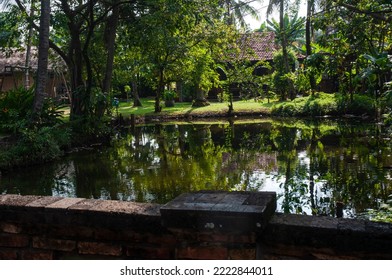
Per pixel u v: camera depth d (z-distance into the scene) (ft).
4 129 44.88
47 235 7.77
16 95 48.26
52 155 39.01
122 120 68.23
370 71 23.40
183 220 6.66
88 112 51.93
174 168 32.96
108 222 7.35
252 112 78.13
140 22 54.08
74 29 54.19
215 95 110.11
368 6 30.83
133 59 75.05
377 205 20.08
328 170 29.01
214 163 34.47
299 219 6.75
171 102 94.43
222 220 6.46
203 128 61.87
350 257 6.29
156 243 7.22
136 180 29.19
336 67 28.68
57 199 8.16
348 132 49.21
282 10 79.30
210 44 76.18
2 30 56.29
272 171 29.96
